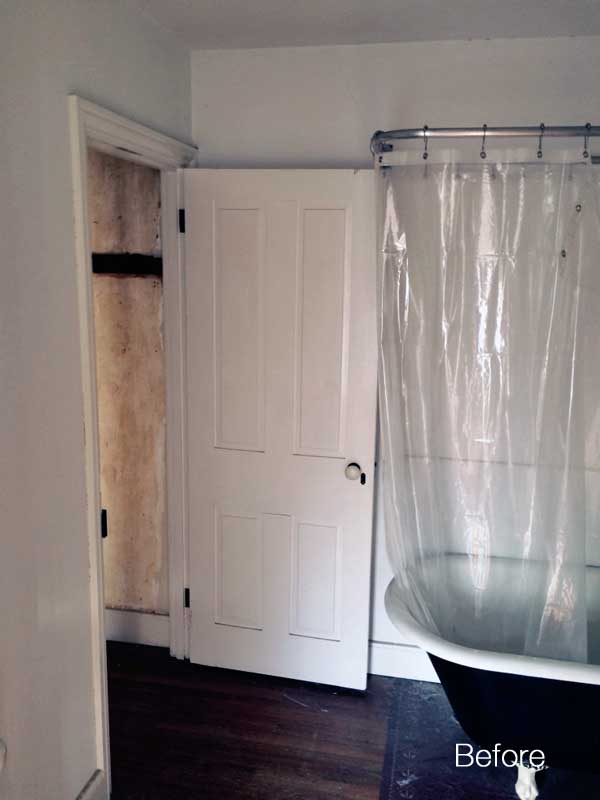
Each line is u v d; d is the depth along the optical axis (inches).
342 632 102.8
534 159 79.7
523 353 87.1
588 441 88.8
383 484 90.7
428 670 106.6
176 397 104.9
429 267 85.8
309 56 96.4
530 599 90.2
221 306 98.9
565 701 72.8
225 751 90.4
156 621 115.3
